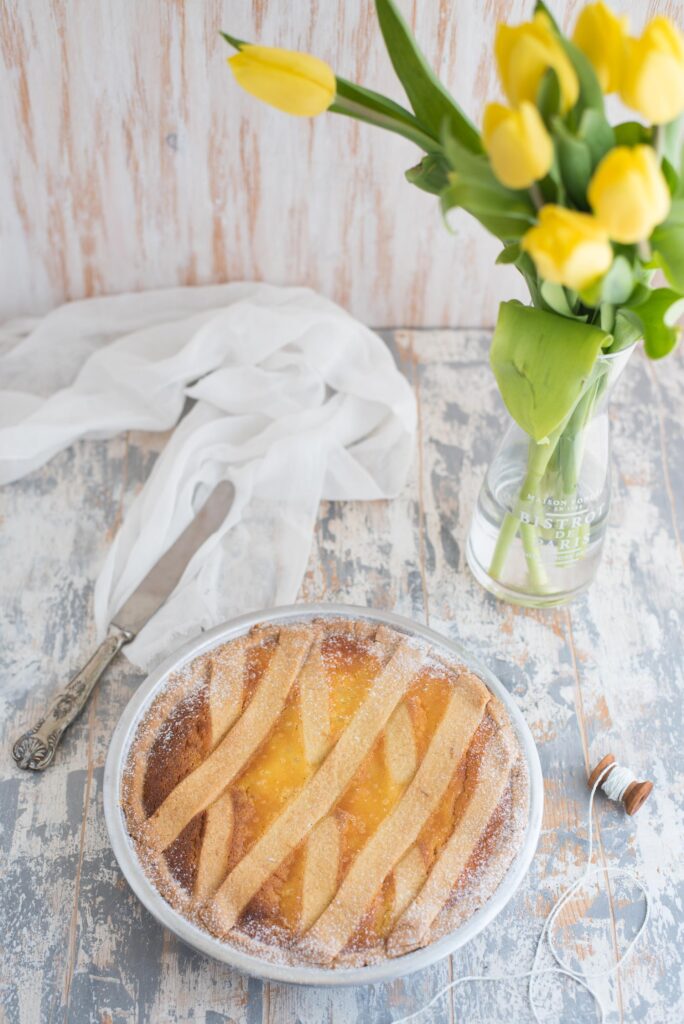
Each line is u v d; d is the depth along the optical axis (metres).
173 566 1.05
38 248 1.19
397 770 0.91
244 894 0.86
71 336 1.21
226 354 1.16
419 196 1.16
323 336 1.16
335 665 0.95
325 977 0.83
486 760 0.91
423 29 1.07
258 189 1.16
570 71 0.74
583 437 0.93
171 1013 0.87
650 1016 0.87
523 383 0.85
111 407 1.15
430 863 0.87
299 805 0.89
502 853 0.88
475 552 1.05
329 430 1.12
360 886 0.86
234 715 0.93
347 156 1.13
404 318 1.26
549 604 1.04
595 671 1.02
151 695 0.94
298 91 0.82
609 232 0.74
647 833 0.94
